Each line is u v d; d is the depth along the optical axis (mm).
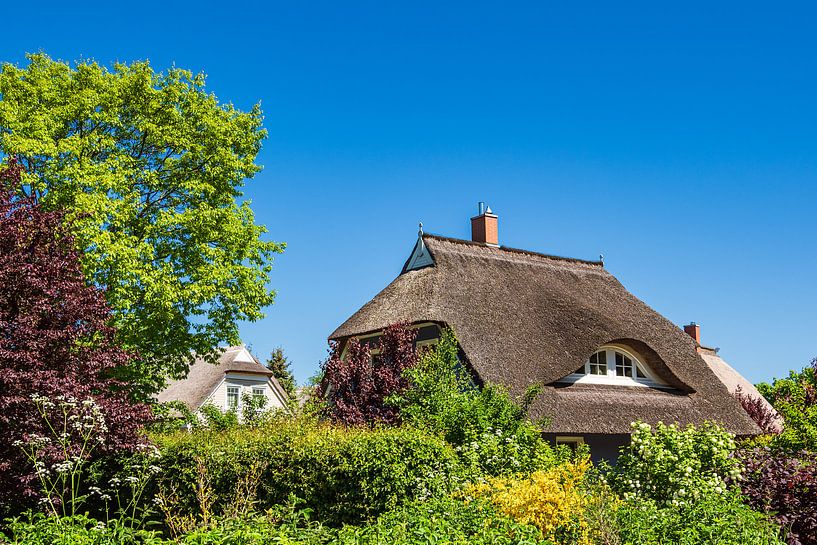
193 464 14906
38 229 13906
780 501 12492
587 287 26875
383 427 17047
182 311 25391
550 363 20312
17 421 12055
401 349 19859
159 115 26125
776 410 30656
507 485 11203
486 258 25188
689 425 16172
